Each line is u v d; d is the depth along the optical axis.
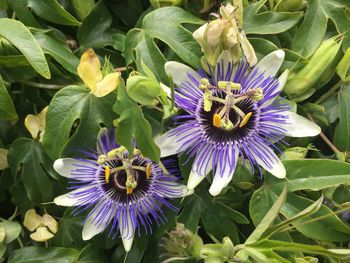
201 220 0.24
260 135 0.22
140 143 0.20
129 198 0.22
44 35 0.22
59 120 0.21
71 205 0.21
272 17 0.23
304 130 0.21
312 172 0.21
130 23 0.25
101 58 0.24
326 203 0.23
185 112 0.22
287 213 0.22
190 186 0.20
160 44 0.24
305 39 0.23
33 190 0.23
